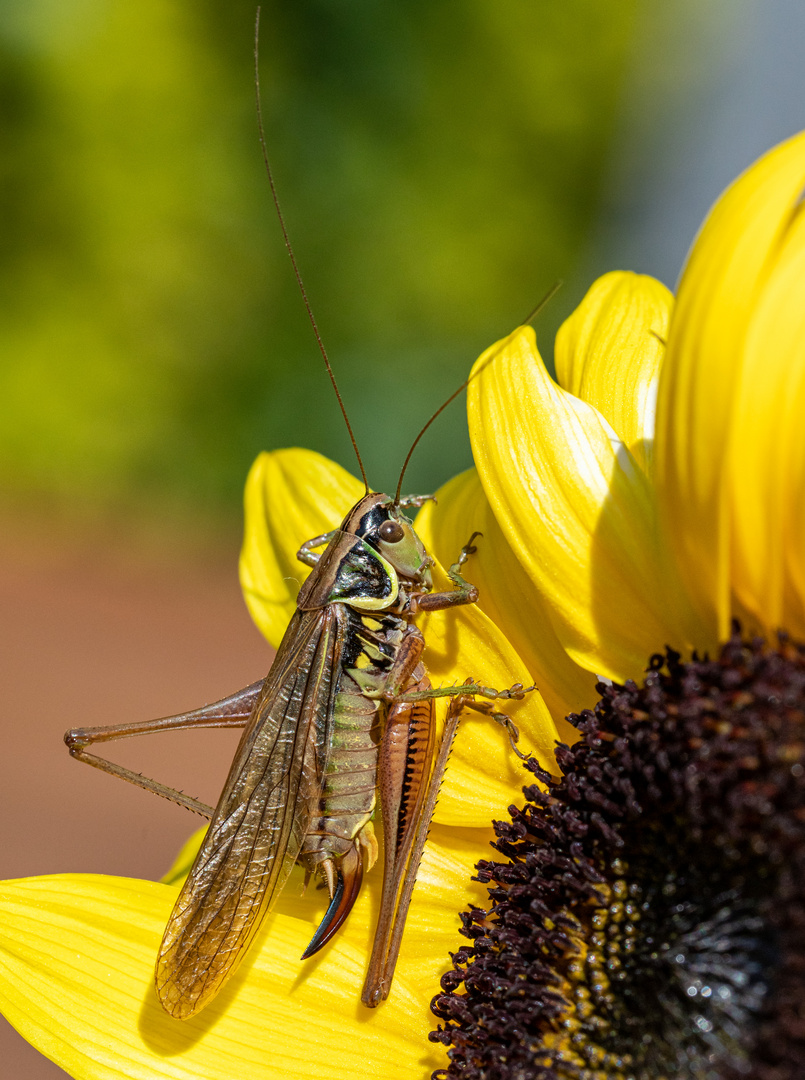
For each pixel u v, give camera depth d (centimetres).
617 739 16
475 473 17
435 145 84
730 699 15
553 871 16
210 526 77
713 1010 15
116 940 17
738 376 15
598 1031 16
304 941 17
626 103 92
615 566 16
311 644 17
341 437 77
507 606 17
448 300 83
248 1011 17
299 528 18
